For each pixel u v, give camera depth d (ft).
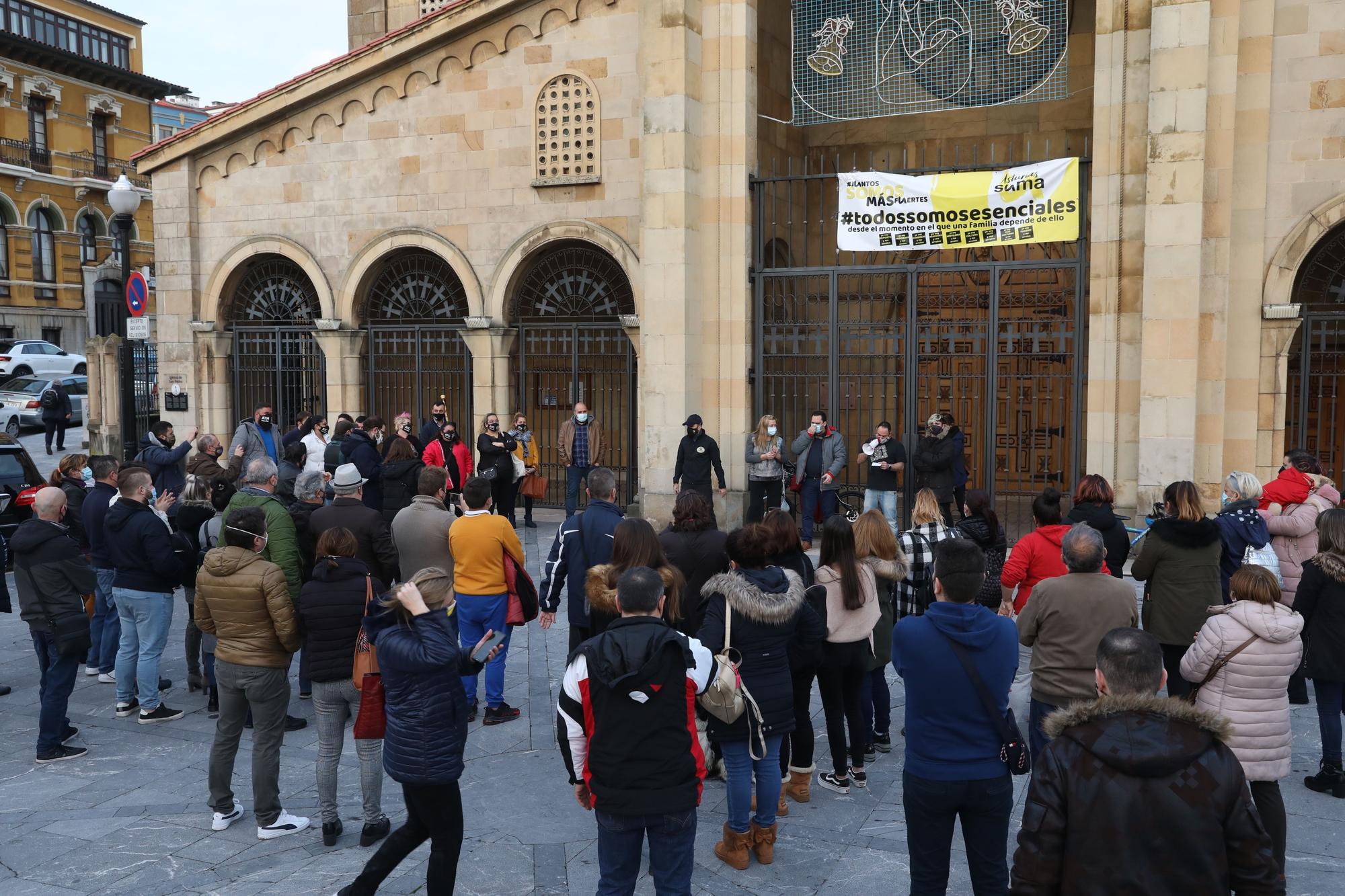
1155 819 8.66
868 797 19.24
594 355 52.16
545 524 49.26
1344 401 41.14
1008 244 39.19
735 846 16.35
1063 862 8.98
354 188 52.60
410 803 14.57
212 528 24.94
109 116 146.30
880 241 40.88
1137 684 9.46
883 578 19.71
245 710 18.24
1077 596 15.83
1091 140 50.98
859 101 42.11
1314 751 21.39
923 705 12.68
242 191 54.70
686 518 19.83
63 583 21.84
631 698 12.72
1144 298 35.42
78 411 90.38
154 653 23.98
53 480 30.73
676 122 40.65
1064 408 40.34
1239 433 36.91
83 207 140.97
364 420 38.70
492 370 50.80
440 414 44.68
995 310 40.14
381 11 68.13
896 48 41.39
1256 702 14.80
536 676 27.22
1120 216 36.70
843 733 19.30
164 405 56.80
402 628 14.39
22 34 133.28
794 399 43.27
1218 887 8.62
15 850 17.28
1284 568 24.13
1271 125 36.11
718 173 42.19
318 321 53.21
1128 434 36.94
